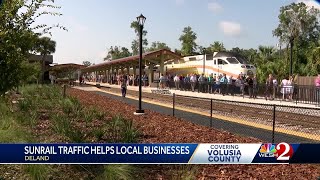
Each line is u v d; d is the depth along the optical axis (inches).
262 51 2082.9
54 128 376.2
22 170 241.9
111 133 391.9
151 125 498.6
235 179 250.5
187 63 1791.3
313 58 1651.1
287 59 1862.7
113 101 1001.5
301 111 733.3
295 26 2299.5
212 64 1571.1
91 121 485.1
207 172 265.0
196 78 1450.5
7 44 421.7
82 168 247.6
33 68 482.0
